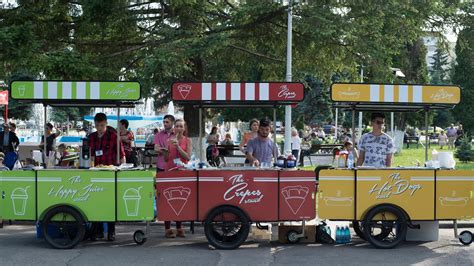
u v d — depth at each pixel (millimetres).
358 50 17609
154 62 15625
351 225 11281
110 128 10445
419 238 9992
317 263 8328
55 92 9539
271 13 17797
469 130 56375
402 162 24766
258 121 11805
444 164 9773
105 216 9289
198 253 9031
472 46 20125
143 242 9828
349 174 9367
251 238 10234
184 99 9570
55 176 9297
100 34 18703
